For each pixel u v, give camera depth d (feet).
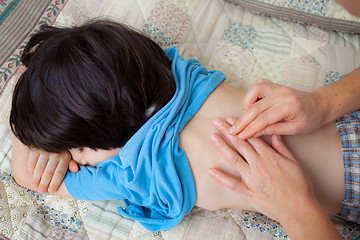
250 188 2.47
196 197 2.76
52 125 2.58
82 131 2.62
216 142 2.55
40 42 2.99
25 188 3.31
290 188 2.32
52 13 3.88
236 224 3.11
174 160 2.62
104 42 2.61
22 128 2.73
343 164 2.65
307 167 2.65
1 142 3.43
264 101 2.40
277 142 2.54
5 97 3.52
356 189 2.60
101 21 2.93
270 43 3.91
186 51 3.80
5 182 3.29
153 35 3.82
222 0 4.12
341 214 2.81
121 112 2.64
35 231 3.12
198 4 4.06
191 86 2.91
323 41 3.88
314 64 3.71
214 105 2.83
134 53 2.70
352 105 2.63
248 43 3.92
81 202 3.32
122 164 2.74
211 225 3.11
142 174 2.68
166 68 2.92
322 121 2.55
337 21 3.81
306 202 2.28
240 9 4.10
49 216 3.25
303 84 3.59
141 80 2.70
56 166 3.10
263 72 3.73
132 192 2.83
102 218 3.24
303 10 3.86
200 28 3.96
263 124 2.37
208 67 3.76
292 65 3.72
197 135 2.70
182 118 2.74
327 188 2.69
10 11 3.90
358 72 2.76
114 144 2.86
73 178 3.11
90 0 3.96
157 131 2.63
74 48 2.53
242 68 3.76
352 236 2.97
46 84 2.52
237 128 2.45
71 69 2.50
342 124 2.71
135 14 3.88
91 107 2.52
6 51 3.67
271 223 3.09
